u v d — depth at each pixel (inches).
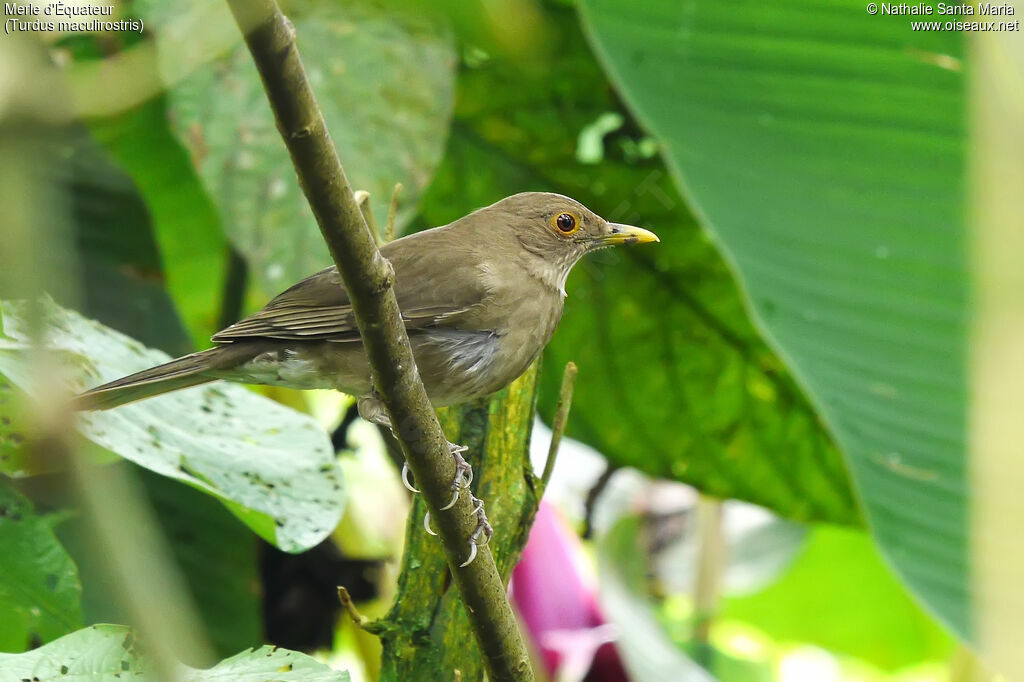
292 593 387.9
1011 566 176.2
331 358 330.3
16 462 252.8
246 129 342.6
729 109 306.3
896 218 284.8
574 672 365.7
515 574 381.1
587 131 458.9
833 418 270.2
